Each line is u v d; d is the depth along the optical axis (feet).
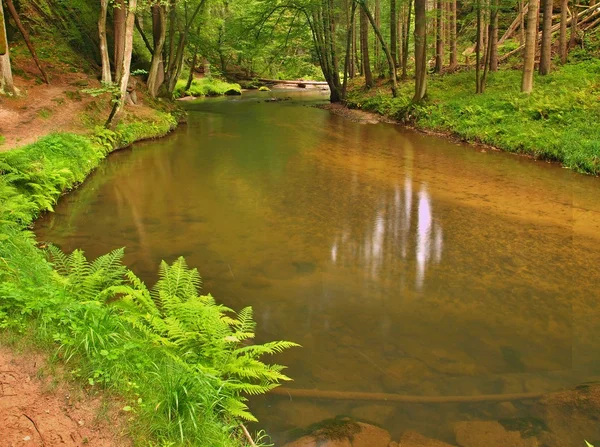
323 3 93.15
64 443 8.74
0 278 13.70
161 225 27.55
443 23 87.86
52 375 10.26
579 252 23.99
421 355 15.52
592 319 17.88
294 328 17.03
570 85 55.67
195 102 104.68
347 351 15.67
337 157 46.26
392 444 11.44
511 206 31.04
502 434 11.91
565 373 14.57
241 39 103.19
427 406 12.98
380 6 109.19
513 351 15.80
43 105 46.19
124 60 49.03
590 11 80.43
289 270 21.83
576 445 11.56
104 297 14.87
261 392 13.08
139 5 55.57
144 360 11.53
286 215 29.50
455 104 61.93
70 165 34.94
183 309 13.64
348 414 12.57
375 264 22.53
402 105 72.54
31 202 26.32
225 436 10.46
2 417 8.98
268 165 43.01
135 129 53.62
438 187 35.60
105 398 10.01
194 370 11.55
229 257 23.15
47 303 12.21
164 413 10.07
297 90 142.82
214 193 34.17
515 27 92.84
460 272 21.76
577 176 38.09
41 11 65.41
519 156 45.34
